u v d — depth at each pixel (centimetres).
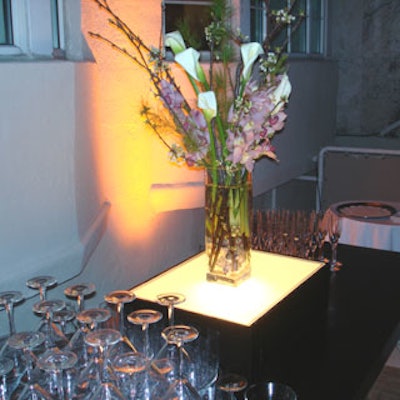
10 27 204
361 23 517
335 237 223
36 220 201
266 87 161
